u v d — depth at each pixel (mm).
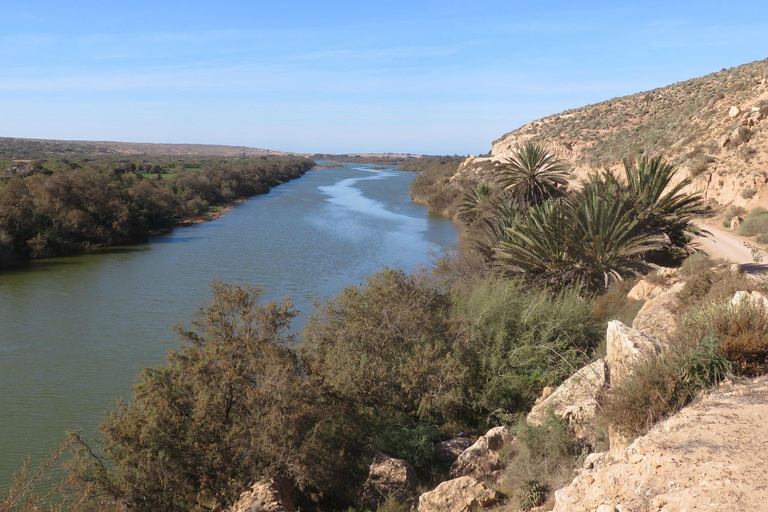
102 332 26609
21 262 45312
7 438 16906
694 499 4125
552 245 21875
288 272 39875
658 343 7758
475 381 15023
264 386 11922
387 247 50062
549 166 39875
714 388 6352
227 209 82000
